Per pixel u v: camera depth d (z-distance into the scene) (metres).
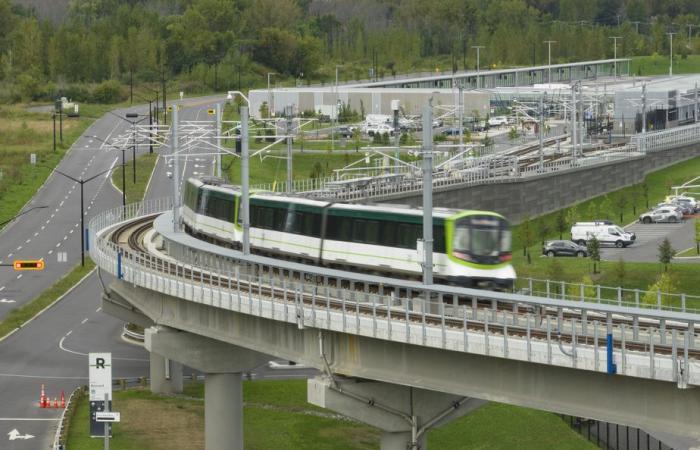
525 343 76.00
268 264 103.12
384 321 84.56
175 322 115.62
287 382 140.38
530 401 78.50
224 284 109.19
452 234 105.00
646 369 70.50
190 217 146.50
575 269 174.50
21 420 123.81
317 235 119.50
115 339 157.50
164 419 125.56
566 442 121.06
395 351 86.31
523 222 192.25
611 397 74.62
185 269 114.94
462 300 102.94
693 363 69.75
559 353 74.25
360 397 90.38
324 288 96.12
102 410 97.31
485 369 80.81
